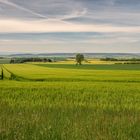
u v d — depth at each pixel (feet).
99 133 28.96
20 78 177.68
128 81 149.59
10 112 41.86
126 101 60.29
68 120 35.12
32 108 47.32
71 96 69.05
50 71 269.85
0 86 98.68
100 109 47.09
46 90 84.53
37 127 31.30
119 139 27.17
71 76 193.16
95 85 107.55
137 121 34.68
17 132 28.86
